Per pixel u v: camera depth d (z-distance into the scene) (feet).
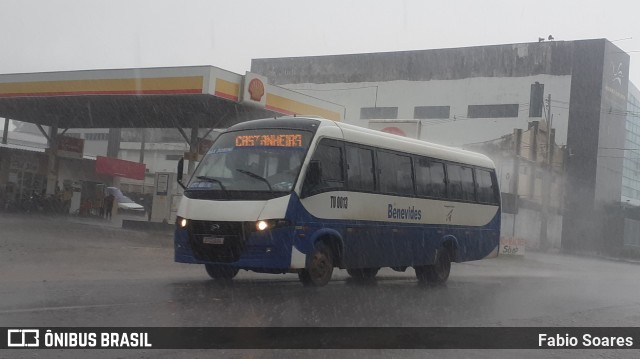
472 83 196.03
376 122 104.68
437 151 49.37
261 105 83.56
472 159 53.78
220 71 77.77
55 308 26.94
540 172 159.12
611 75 191.62
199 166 39.01
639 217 208.54
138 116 99.76
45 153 111.45
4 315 24.98
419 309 33.40
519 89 190.80
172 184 88.74
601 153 188.55
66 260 46.65
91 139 222.89
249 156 37.60
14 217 89.76
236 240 34.91
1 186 103.81
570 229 182.70
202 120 97.86
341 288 41.01
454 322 29.94
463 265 83.51
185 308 28.68
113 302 29.22
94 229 78.23
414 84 203.72
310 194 36.78
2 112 107.76
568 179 185.37
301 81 219.82
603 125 188.96
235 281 41.50
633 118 231.09
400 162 45.14
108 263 47.24
